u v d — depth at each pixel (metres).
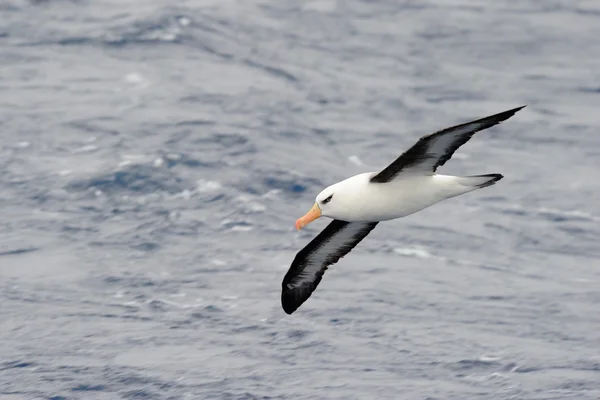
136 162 30.83
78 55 39.25
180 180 30.16
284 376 20.95
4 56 39.06
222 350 21.98
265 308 23.86
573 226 28.97
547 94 39.31
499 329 23.19
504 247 27.69
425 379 20.94
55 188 29.58
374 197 15.82
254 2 46.72
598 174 32.53
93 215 28.38
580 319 23.69
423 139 14.65
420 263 26.55
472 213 29.56
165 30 41.44
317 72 40.19
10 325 23.02
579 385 20.67
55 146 32.03
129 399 20.12
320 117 35.88
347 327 23.06
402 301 24.42
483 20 46.84
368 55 42.69
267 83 38.12
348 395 20.22
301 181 30.69
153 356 21.72
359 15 46.84
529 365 21.48
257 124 34.25
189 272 25.64
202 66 38.91
